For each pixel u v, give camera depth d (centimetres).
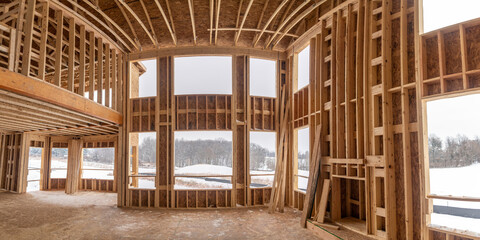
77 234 671
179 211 929
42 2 657
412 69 574
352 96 713
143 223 774
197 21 1005
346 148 695
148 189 998
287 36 1052
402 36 579
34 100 623
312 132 852
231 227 734
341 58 745
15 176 1362
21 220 800
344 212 754
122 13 955
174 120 1007
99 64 880
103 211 930
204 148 2744
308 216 753
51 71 1172
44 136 1456
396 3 623
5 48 550
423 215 511
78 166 1366
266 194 1028
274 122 1059
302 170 2247
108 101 926
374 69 655
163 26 1012
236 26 956
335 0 852
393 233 581
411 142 564
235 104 1017
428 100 537
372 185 629
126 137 1029
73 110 734
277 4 953
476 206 725
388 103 608
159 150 1009
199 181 2270
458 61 506
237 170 1015
